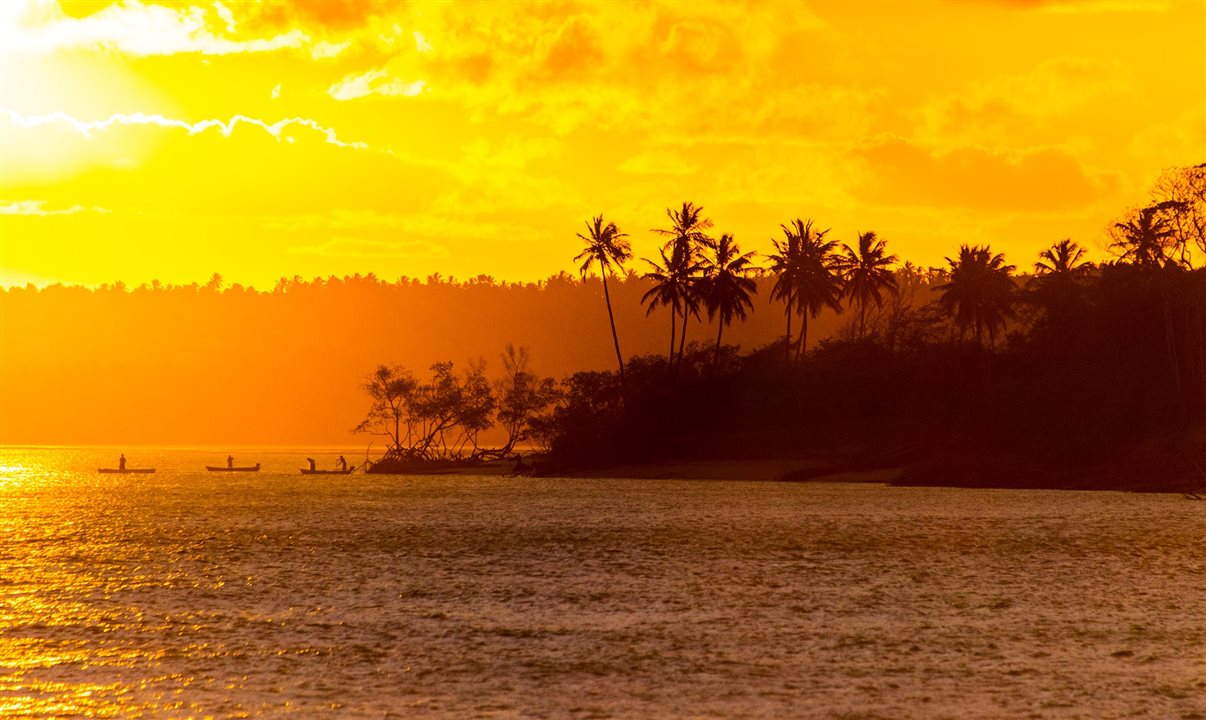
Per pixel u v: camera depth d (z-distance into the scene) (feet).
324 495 592.19
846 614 229.45
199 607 238.48
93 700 165.58
